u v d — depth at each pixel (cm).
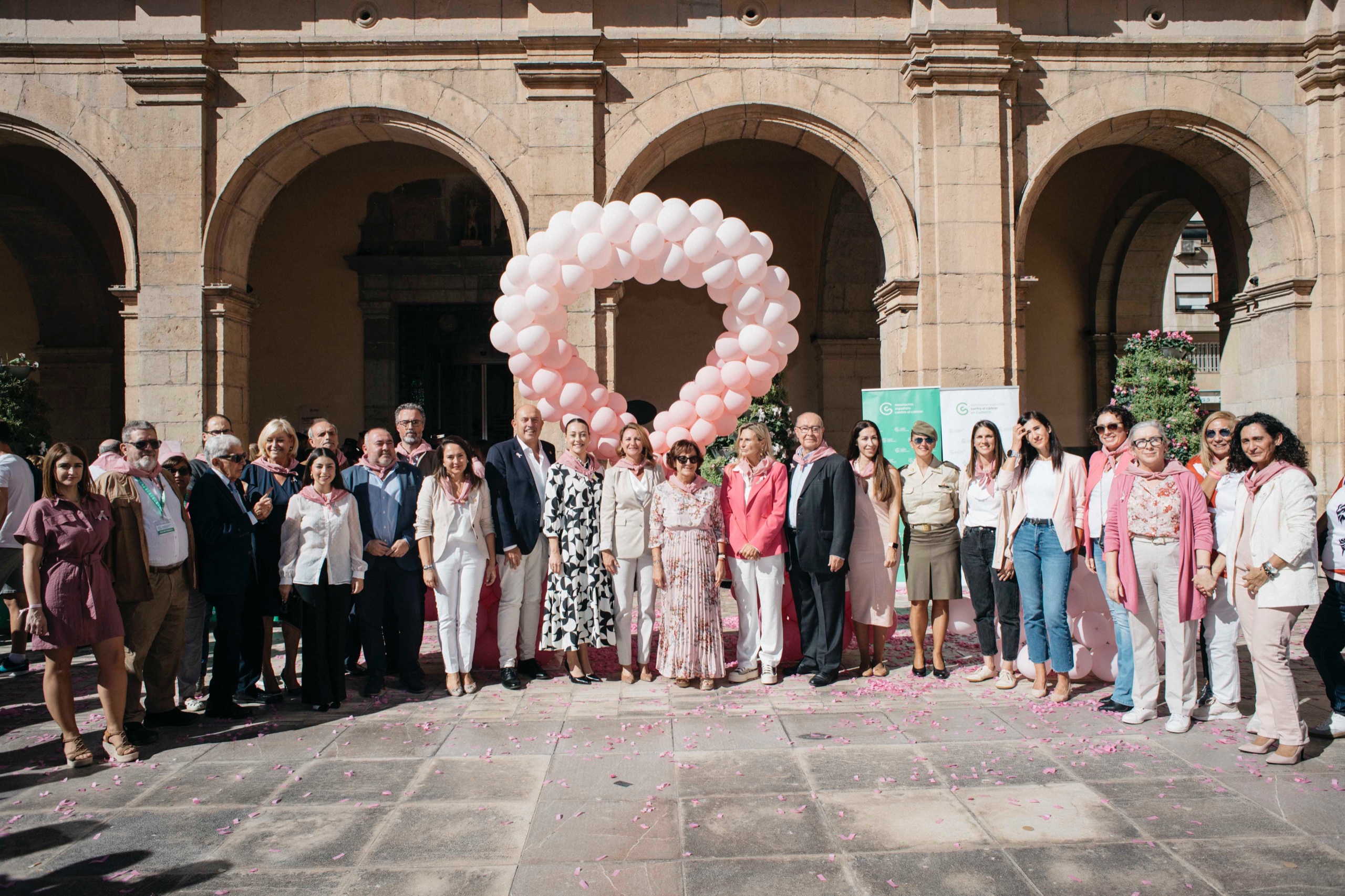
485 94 850
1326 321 881
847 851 302
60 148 847
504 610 538
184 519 464
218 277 854
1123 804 340
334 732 445
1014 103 871
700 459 530
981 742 417
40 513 388
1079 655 528
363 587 523
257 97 848
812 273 1317
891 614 550
